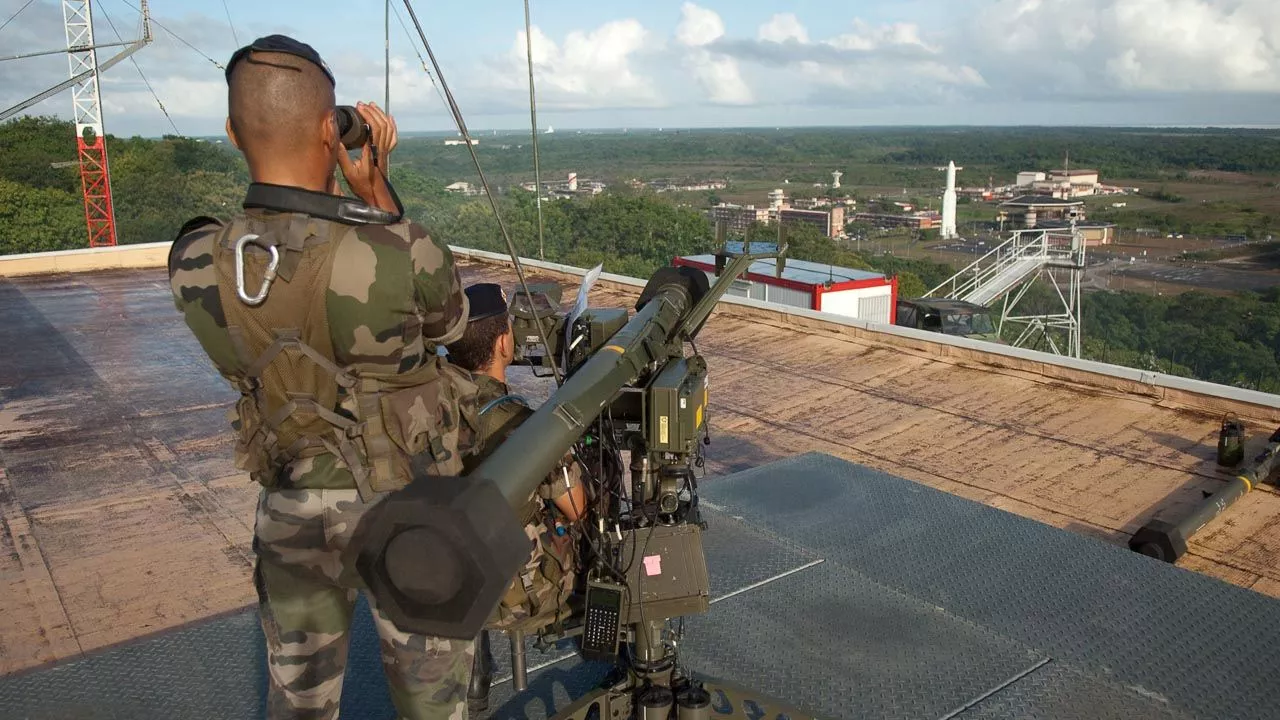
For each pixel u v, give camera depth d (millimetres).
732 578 3516
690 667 2867
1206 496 6477
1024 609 3270
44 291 14172
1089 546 3812
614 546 2029
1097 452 7410
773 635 3078
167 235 77062
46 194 73250
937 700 2709
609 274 14469
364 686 2748
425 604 1213
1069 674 2846
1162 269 161375
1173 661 2932
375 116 1739
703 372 2193
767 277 20781
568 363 2096
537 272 15250
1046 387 8953
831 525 4055
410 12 1558
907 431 7984
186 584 4879
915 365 9828
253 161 1511
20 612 4590
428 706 1717
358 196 1744
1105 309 120938
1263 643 3043
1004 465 7215
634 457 2139
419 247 1514
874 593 3385
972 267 50906
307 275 1446
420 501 1203
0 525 5676
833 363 9969
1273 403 7746
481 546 1189
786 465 4926
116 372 9320
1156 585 3461
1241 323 114500
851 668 2871
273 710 1725
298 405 1509
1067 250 50500
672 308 2193
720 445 7699
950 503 4320
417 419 1571
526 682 2713
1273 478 6887
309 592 1675
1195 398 8219
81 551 5289
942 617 3207
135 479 6438
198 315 1501
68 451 7016
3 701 2764
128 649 3070
